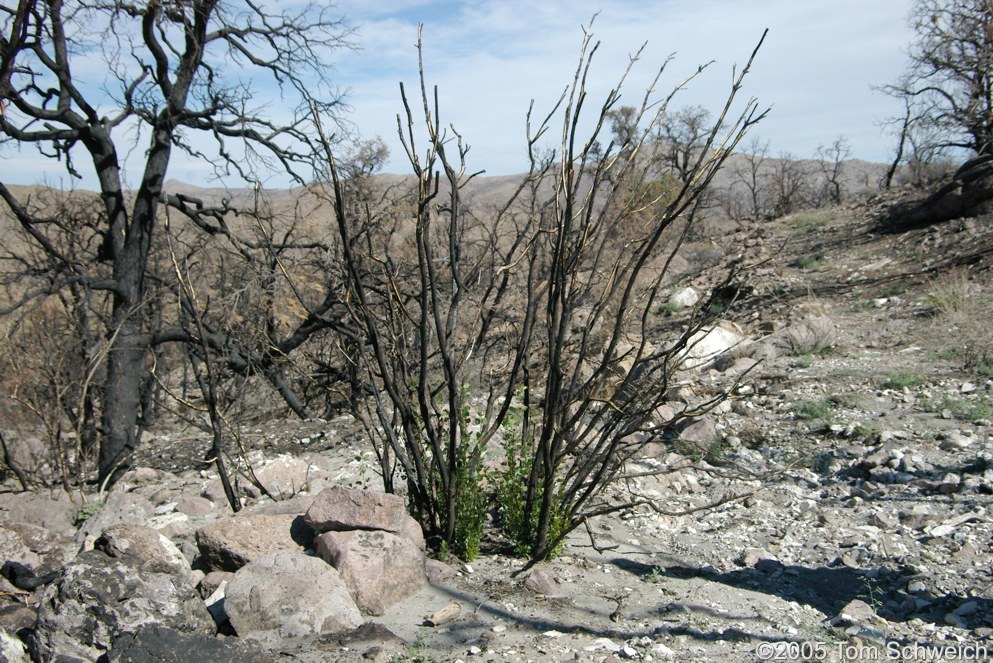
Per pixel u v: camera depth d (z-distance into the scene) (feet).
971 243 57.26
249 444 33.88
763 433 27.37
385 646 12.18
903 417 28.07
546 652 12.19
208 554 14.99
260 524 15.25
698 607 14.17
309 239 42.32
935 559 16.99
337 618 12.72
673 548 17.97
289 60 51.85
